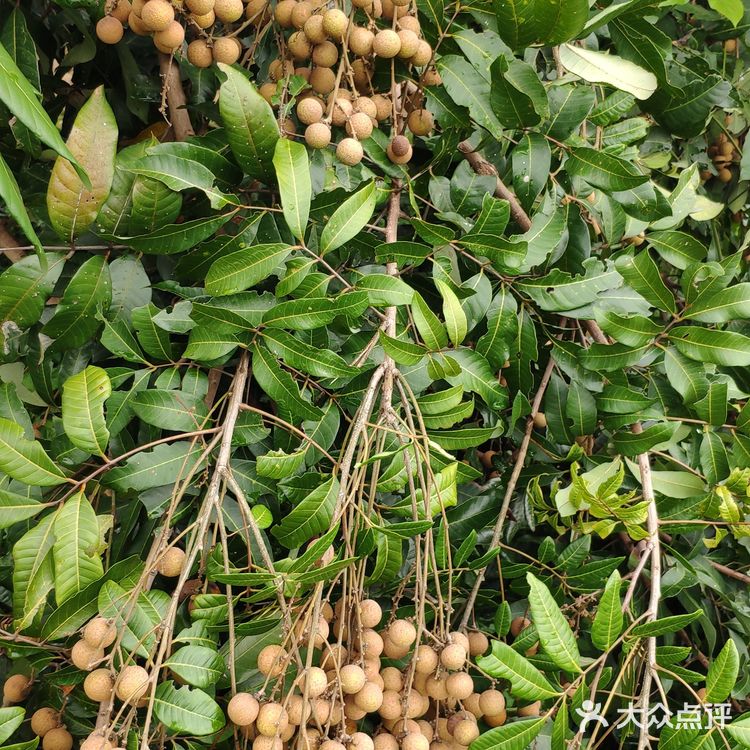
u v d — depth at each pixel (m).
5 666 0.95
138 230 0.85
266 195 0.91
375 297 0.82
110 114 0.82
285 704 0.69
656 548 0.90
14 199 0.64
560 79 1.07
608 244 1.08
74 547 0.76
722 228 1.40
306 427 0.87
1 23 0.97
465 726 0.76
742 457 1.00
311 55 0.91
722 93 1.11
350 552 0.76
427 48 0.92
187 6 0.86
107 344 0.83
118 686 0.68
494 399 0.88
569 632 0.75
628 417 0.98
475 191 0.97
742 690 1.05
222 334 0.81
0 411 0.82
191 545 0.74
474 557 1.00
